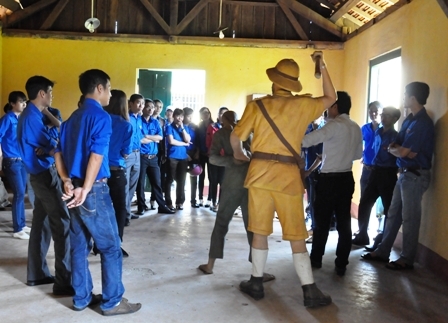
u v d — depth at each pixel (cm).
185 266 416
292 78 328
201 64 841
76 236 310
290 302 338
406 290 370
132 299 336
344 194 398
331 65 825
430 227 429
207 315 312
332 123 390
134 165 566
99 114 287
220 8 816
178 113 669
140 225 575
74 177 292
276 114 318
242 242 508
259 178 320
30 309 314
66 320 299
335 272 410
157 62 841
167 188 677
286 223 321
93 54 841
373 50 656
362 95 704
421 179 413
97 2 844
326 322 306
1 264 407
